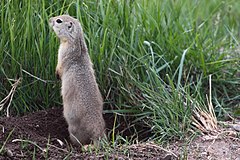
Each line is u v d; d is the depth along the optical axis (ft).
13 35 36.37
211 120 35.60
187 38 41.65
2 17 36.58
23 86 36.73
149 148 31.37
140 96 36.83
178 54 39.86
